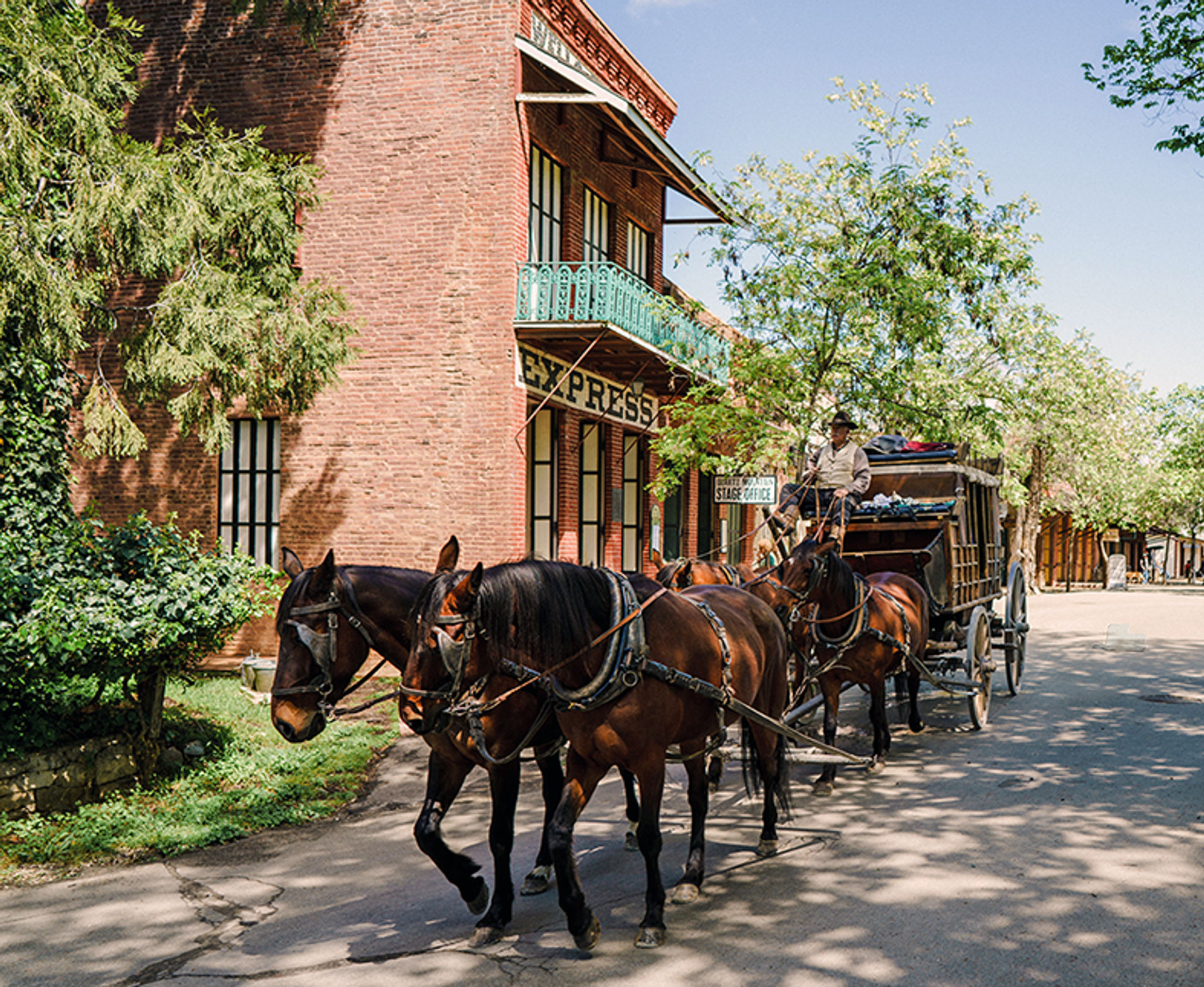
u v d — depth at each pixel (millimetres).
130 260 10578
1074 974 4785
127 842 7309
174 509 16188
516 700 5527
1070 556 52938
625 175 19281
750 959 5039
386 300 15266
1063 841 6848
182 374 10547
